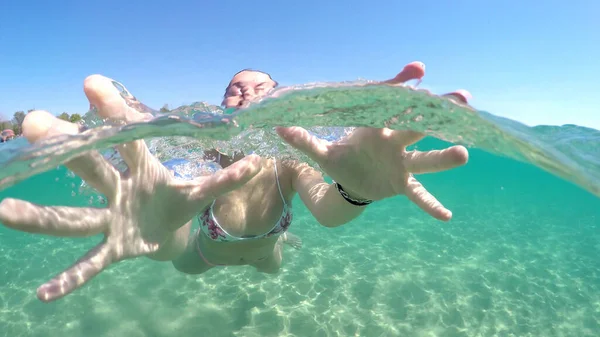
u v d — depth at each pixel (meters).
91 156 0.36
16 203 0.31
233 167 0.44
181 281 1.00
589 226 1.74
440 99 0.39
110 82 0.44
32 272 1.03
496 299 0.97
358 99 0.40
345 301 0.93
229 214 0.61
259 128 0.53
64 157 0.35
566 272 1.16
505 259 1.23
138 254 0.42
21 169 0.40
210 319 0.85
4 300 0.88
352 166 0.42
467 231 1.50
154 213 0.43
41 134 0.37
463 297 0.97
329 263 1.12
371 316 0.87
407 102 0.39
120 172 0.40
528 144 0.48
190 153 0.64
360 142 0.42
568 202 2.48
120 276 1.01
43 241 1.27
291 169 0.62
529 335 0.83
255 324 0.83
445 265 1.15
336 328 0.83
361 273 1.07
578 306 0.96
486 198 2.34
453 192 2.50
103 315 0.85
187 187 0.44
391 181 0.41
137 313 0.86
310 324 0.84
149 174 0.42
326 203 0.52
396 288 0.99
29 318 0.82
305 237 1.33
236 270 1.07
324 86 0.40
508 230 1.57
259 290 0.96
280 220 0.63
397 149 0.39
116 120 0.42
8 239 1.27
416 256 1.20
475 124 0.44
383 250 1.24
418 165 0.38
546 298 0.99
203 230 0.64
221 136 0.47
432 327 0.84
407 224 1.54
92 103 0.42
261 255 0.70
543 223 1.74
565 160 0.50
